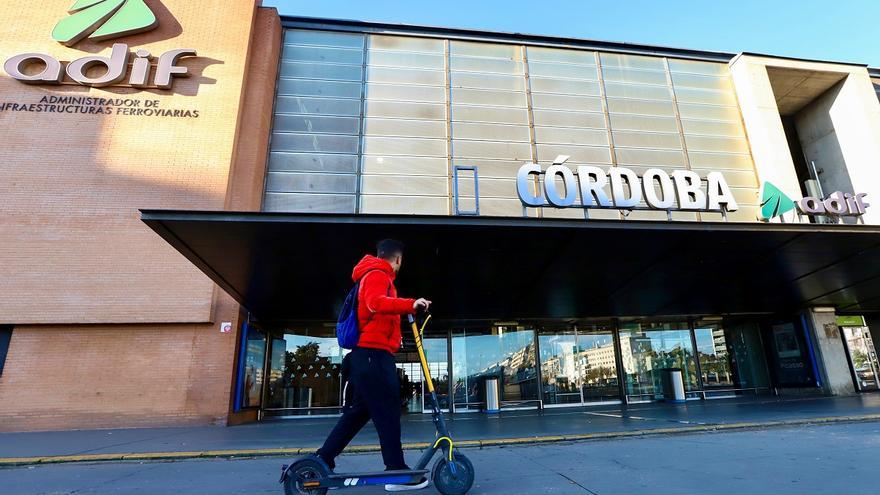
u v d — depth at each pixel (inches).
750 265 388.8
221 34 486.3
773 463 160.2
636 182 375.6
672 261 369.7
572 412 455.8
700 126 611.2
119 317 394.6
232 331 414.6
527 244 323.9
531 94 589.6
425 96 565.6
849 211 438.3
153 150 438.3
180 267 412.5
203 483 152.3
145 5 474.9
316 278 369.7
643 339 602.9
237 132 466.0
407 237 303.3
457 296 455.2
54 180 418.3
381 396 112.0
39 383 378.3
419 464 114.5
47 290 393.1
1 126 426.3
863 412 309.7
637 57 638.5
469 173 535.8
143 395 386.6
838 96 645.9
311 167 509.4
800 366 576.4
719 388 600.4
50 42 456.1
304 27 567.5
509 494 123.8
